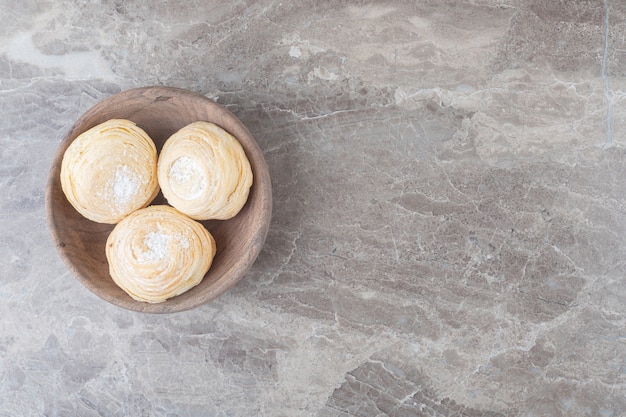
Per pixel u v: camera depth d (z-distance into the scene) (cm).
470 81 66
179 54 67
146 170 61
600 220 66
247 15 67
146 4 67
